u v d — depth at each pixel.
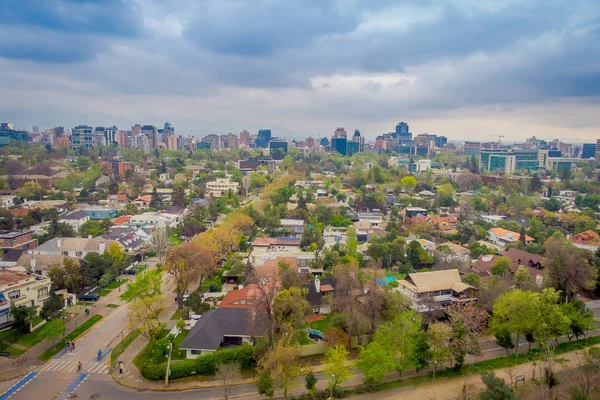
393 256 151.12
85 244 144.50
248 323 92.50
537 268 138.25
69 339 93.69
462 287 108.00
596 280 120.56
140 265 148.50
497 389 64.62
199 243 138.00
